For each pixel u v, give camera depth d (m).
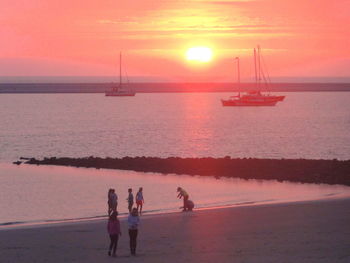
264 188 131.62
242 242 66.75
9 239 72.50
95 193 128.62
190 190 129.88
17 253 63.91
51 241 70.88
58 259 60.62
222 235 71.50
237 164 168.00
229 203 109.56
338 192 123.19
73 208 110.38
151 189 132.50
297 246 63.53
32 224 88.81
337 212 86.19
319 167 156.88
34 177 156.62
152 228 77.81
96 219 93.56
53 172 167.12
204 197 119.31
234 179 148.00
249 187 133.62
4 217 101.44
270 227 75.62
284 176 148.75
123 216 95.75
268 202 107.56
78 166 180.12
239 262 56.69
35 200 120.25
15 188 137.00
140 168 170.88
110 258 60.53
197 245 66.12
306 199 109.31
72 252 64.12
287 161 168.12
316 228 74.12
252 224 78.31
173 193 125.62
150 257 60.53
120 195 125.06
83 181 148.00
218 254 60.75
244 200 113.75
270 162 167.88
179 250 63.69
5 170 173.00
